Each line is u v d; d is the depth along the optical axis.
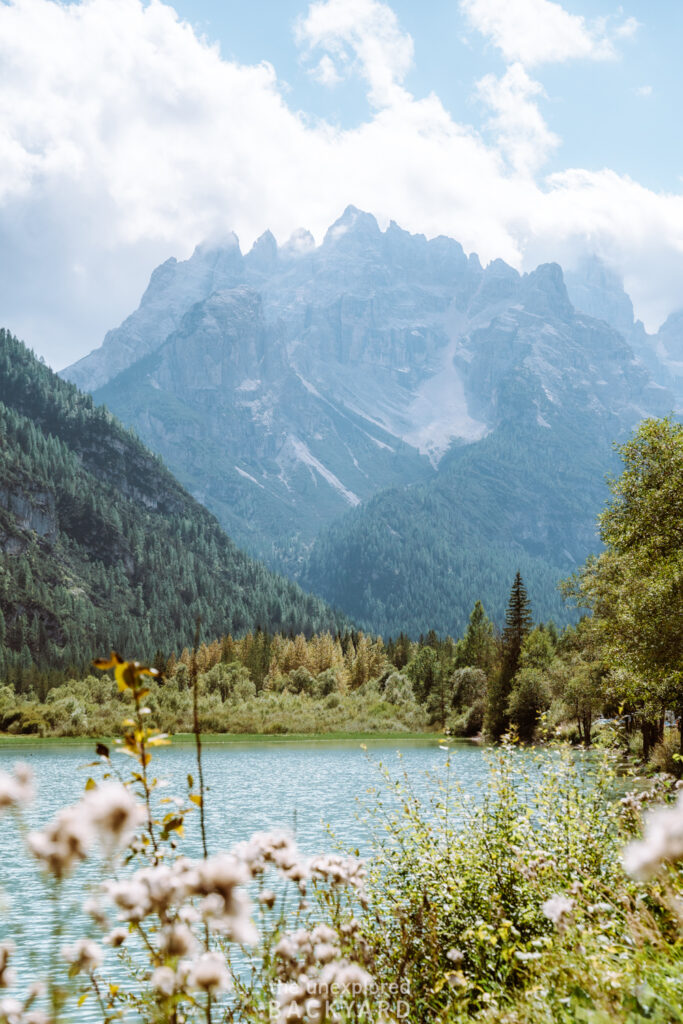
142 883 1.93
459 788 10.02
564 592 53.38
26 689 147.25
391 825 9.55
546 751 10.06
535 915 7.16
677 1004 3.97
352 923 4.40
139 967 6.28
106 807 1.43
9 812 1.44
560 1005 4.73
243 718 118.81
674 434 36.66
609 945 5.10
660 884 4.88
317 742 109.50
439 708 130.25
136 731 2.94
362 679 164.75
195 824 36.22
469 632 136.50
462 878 8.04
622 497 37.69
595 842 8.01
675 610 32.03
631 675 33.47
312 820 37.06
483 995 5.82
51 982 2.68
